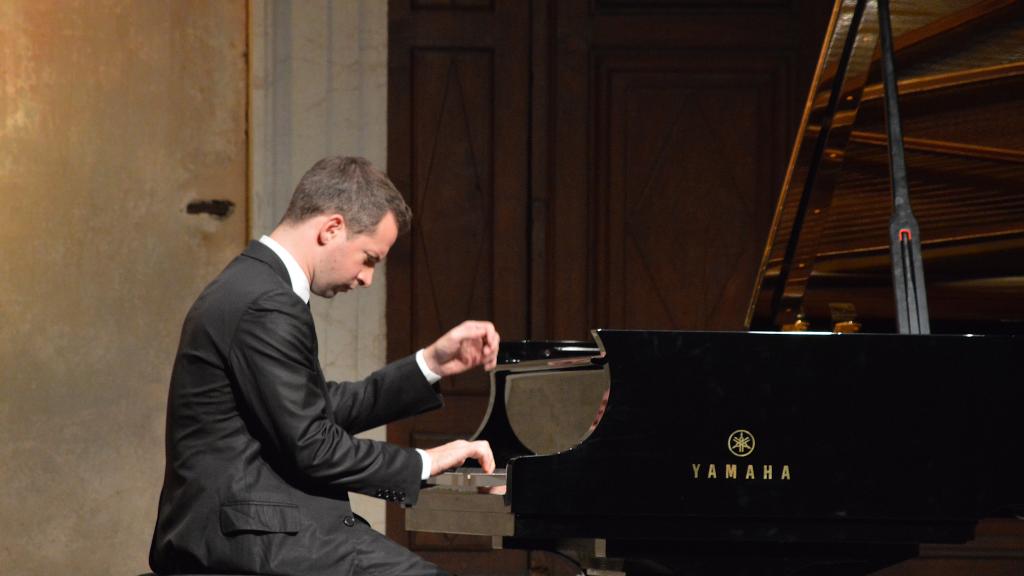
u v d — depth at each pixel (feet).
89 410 45.75
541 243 50.49
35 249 45.21
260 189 45.78
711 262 50.78
